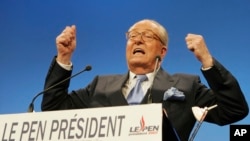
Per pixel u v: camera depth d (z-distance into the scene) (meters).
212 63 2.40
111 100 2.61
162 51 2.80
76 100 2.78
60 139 1.80
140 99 2.57
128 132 1.72
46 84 2.62
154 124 1.69
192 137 2.17
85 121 1.79
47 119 1.85
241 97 2.44
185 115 2.55
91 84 2.83
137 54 2.69
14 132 1.88
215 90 2.45
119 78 2.76
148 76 2.69
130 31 2.79
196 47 2.41
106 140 1.74
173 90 2.55
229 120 2.51
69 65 2.62
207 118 2.67
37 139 1.84
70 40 2.61
